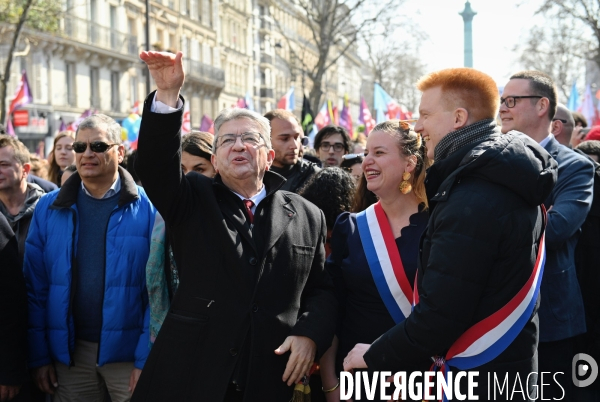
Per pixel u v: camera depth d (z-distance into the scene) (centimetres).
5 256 346
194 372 277
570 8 2698
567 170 369
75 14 2759
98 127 363
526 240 251
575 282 369
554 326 353
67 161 671
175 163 271
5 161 442
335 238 336
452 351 260
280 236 293
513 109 393
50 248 364
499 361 256
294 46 6162
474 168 247
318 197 372
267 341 283
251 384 277
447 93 266
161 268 335
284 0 5938
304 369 286
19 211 452
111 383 363
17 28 1625
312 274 312
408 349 251
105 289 355
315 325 293
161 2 3547
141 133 266
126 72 3212
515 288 253
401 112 1502
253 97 5259
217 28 4403
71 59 2784
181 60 266
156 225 339
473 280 242
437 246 247
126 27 3225
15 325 347
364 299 321
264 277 284
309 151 708
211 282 282
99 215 369
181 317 282
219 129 301
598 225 400
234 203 293
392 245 316
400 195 324
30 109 2469
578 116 741
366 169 324
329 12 2655
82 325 360
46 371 365
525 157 245
